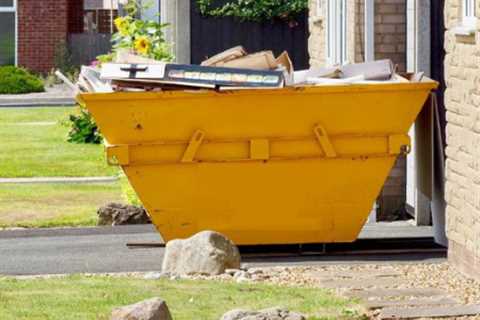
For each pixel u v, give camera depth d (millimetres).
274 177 18141
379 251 18484
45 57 57906
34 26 57688
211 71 17922
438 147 18422
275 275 16578
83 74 18688
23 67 57062
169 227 18234
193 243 16750
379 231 20516
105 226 21500
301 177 18156
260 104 17922
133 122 17859
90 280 16031
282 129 18031
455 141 16422
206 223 18234
